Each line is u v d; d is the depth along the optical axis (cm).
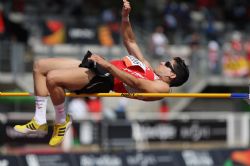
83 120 5316
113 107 6450
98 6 8162
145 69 2603
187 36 7819
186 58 7206
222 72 7281
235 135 6006
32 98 6188
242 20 8769
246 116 6062
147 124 5603
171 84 2650
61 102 2536
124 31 2784
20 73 6350
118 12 8119
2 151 5025
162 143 5681
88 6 8094
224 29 8506
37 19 7344
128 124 5500
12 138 5072
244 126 6047
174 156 5019
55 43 6869
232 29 8562
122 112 5656
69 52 6869
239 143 6022
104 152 4841
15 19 7256
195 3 8819
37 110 2570
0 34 6288
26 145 5109
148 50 7269
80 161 4731
